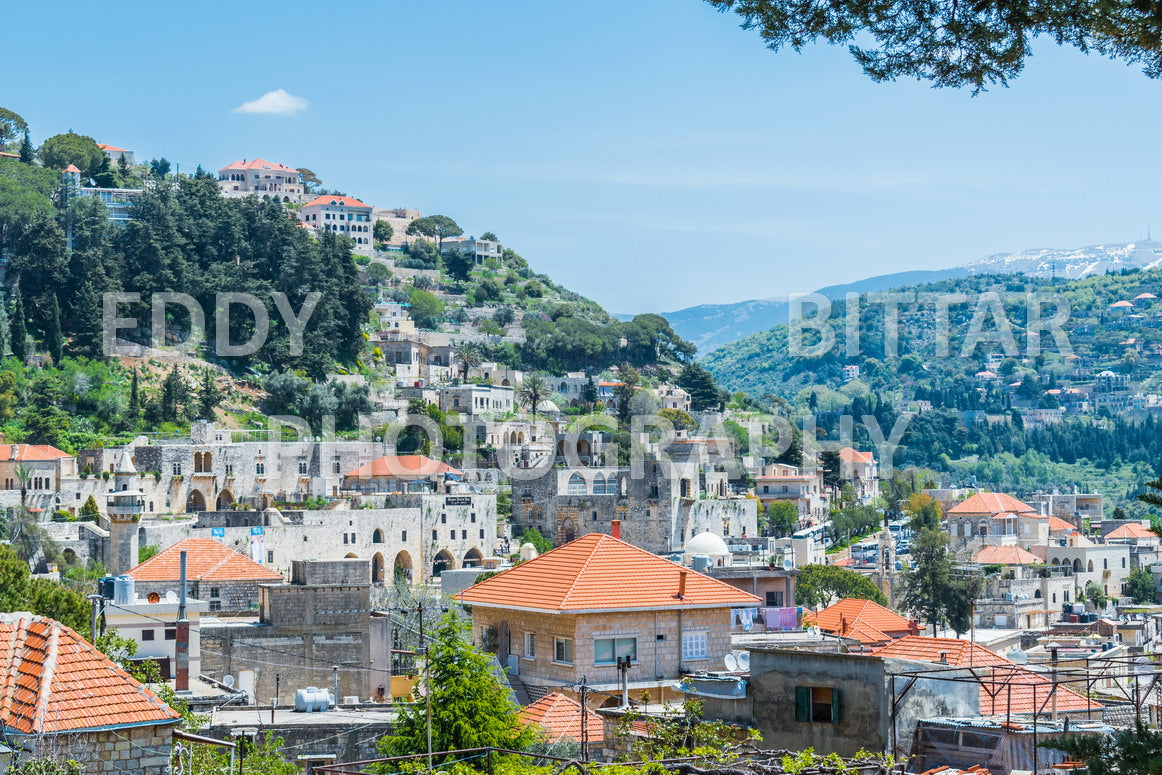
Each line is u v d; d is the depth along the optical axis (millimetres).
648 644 88938
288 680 110000
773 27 42500
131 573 144625
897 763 56812
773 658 65938
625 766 55969
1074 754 41938
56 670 47875
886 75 42250
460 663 66938
